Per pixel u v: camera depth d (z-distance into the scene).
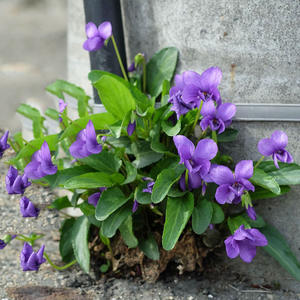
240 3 0.57
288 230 0.60
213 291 0.60
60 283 0.60
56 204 0.62
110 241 0.61
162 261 0.60
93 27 0.59
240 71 0.58
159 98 0.61
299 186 0.59
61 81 0.65
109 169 0.58
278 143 0.55
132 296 0.59
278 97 0.58
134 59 0.61
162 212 0.60
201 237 0.60
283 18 0.57
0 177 0.67
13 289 0.60
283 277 0.61
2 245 0.57
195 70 0.60
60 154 0.65
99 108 0.61
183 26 0.59
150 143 0.59
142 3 0.61
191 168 0.54
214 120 0.56
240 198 0.55
